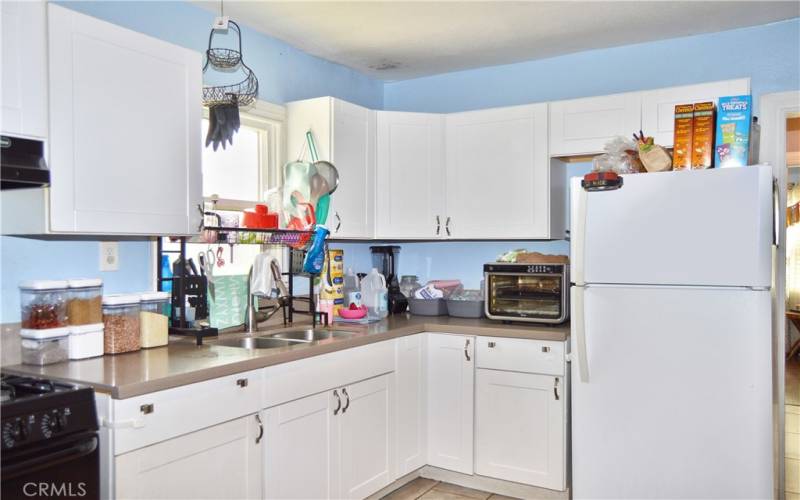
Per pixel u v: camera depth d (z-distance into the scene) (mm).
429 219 3420
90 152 1930
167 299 2379
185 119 2248
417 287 3805
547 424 2863
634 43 3332
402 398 2959
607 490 2463
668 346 2348
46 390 1631
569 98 3527
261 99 3094
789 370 6090
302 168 2840
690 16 2934
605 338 2449
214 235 2373
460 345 3072
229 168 2920
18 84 1755
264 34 3127
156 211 2137
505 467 2965
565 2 2754
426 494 3000
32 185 1787
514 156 3299
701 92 2891
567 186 3514
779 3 2787
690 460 2320
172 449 1814
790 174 6879
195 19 2768
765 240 2203
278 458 2207
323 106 3029
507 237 3316
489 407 3006
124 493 1682
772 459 2205
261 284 2646
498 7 2801
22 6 1769
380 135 3334
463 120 3428
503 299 3164
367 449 2707
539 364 2875
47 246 2186
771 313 2209
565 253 3514
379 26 3029
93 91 1941
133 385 1694
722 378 2266
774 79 3039
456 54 3494
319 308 3057
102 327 2121
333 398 2488
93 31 1941
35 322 1990
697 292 2301
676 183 2328
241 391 2049
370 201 3273
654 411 2375
